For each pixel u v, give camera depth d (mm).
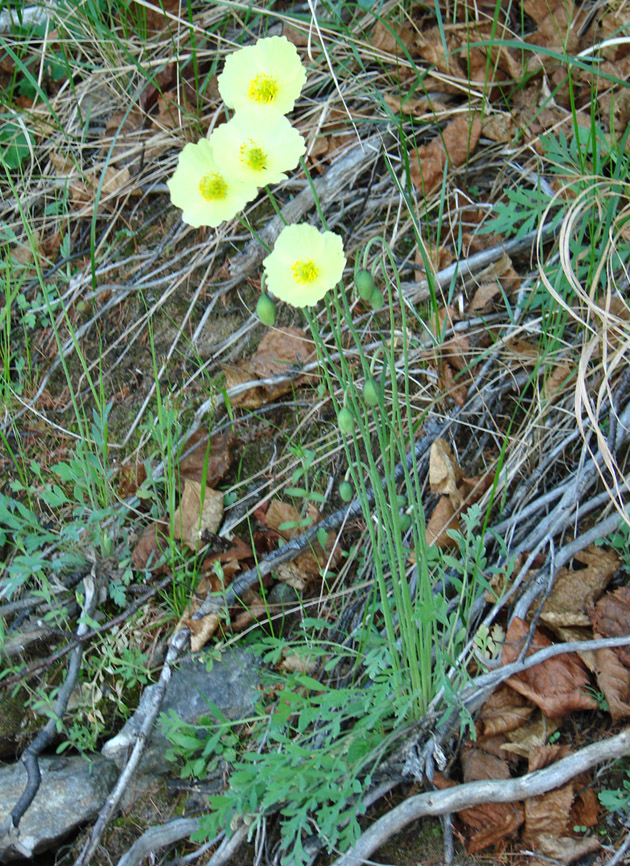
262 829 1050
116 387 1258
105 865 1078
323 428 1216
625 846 1012
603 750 1010
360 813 1044
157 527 1158
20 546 1126
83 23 1360
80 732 1105
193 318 1271
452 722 1059
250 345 1254
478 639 1079
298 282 931
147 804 1096
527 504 1166
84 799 1095
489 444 1200
